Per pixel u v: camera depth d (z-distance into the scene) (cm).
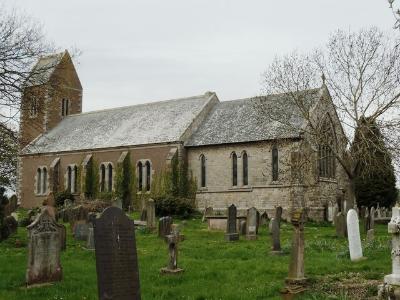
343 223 2583
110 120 5703
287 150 3962
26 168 5772
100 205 3962
